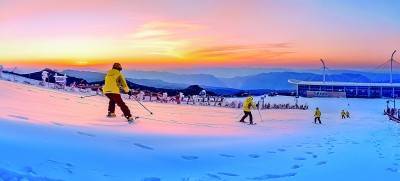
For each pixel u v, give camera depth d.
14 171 4.81
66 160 5.82
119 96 11.67
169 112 21.80
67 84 30.84
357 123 27.06
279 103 52.62
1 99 13.09
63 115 11.18
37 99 15.59
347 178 6.50
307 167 7.33
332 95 60.78
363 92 62.28
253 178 6.25
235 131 13.27
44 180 4.77
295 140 11.88
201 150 8.23
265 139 11.45
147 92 37.03
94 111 14.16
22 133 6.98
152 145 8.05
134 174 5.76
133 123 11.14
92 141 7.43
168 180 5.70
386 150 10.09
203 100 39.50
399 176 6.74
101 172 5.58
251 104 18.78
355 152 9.52
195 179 5.89
